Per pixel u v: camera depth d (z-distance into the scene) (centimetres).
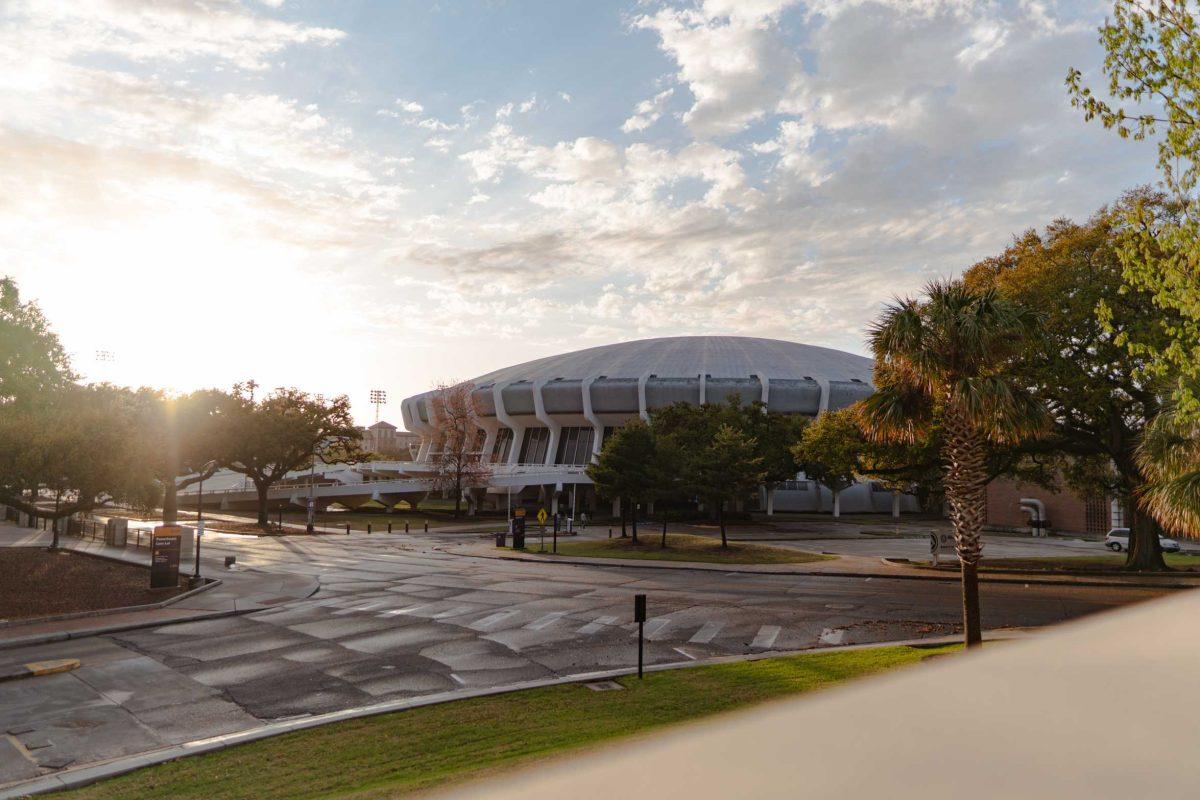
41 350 5284
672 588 2848
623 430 4822
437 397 9812
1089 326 3089
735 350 12269
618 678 1485
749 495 4669
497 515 8588
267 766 1049
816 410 10225
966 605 1619
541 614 2264
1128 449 3284
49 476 2828
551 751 972
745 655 1720
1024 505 7300
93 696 1462
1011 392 1650
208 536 5675
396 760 1042
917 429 1905
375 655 1766
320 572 3384
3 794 987
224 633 2050
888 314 1783
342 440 7231
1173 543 5178
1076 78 1273
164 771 1049
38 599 2461
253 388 6825
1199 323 1249
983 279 3681
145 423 3578
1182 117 1188
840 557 4103
